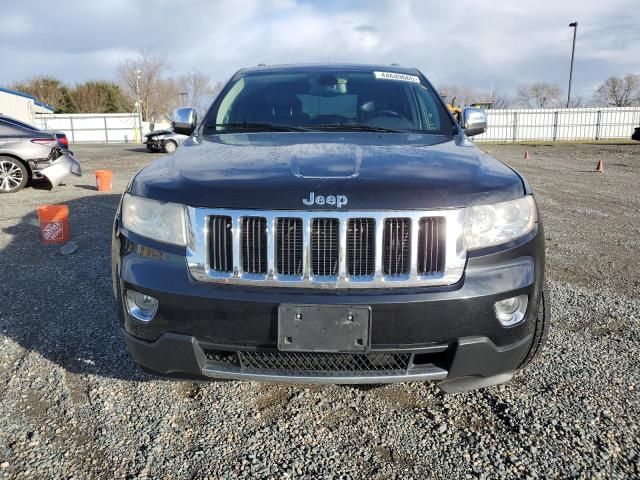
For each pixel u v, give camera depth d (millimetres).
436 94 3307
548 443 2113
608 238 5789
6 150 8828
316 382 1948
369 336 1877
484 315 1922
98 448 2082
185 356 1980
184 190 2000
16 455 2029
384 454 2068
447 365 1958
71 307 3490
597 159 18281
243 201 1921
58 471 1946
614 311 3525
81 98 62469
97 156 20375
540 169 14289
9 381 2559
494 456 2045
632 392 2477
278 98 3213
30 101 36688
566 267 4605
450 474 1949
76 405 2371
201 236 1956
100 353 2848
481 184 2012
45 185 10062
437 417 2312
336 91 3258
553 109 35562
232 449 2092
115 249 2186
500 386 2545
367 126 2932
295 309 1866
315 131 2854
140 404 2393
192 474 1944
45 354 2832
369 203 1885
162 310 1971
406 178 1978
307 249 1895
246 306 1889
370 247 1899
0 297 3676
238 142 2641
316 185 1925
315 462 2018
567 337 3094
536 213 2139
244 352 1978
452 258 1924
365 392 2523
